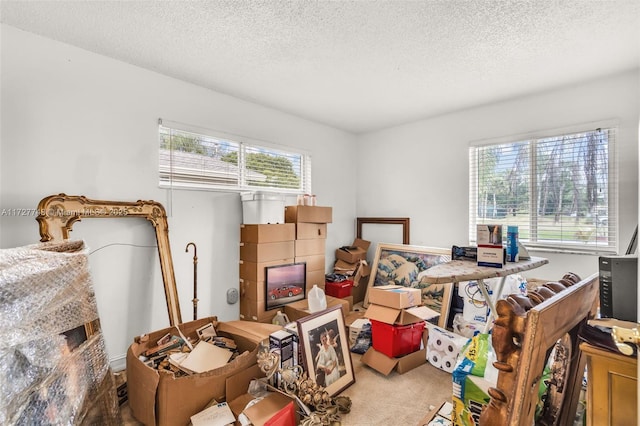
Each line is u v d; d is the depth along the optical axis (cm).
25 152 198
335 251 415
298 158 374
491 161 324
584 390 144
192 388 165
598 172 262
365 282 402
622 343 76
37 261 129
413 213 385
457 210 346
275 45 213
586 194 268
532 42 206
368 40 205
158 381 160
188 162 277
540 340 84
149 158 251
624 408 83
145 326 247
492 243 194
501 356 87
